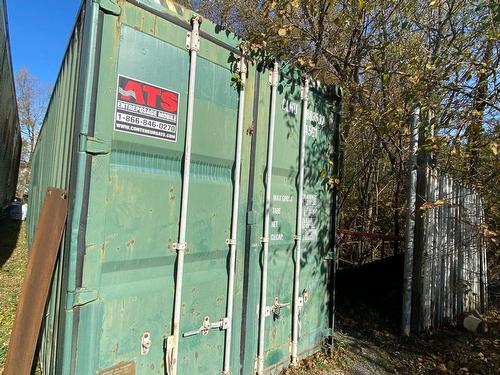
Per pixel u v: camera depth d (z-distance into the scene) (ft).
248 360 9.57
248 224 9.61
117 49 7.14
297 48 18.13
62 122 10.47
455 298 18.22
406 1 17.44
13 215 51.03
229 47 9.12
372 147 24.77
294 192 11.13
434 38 18.33
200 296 8.56
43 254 7.96
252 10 23.79
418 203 15.83
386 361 12.97
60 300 6.81
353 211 27.94
